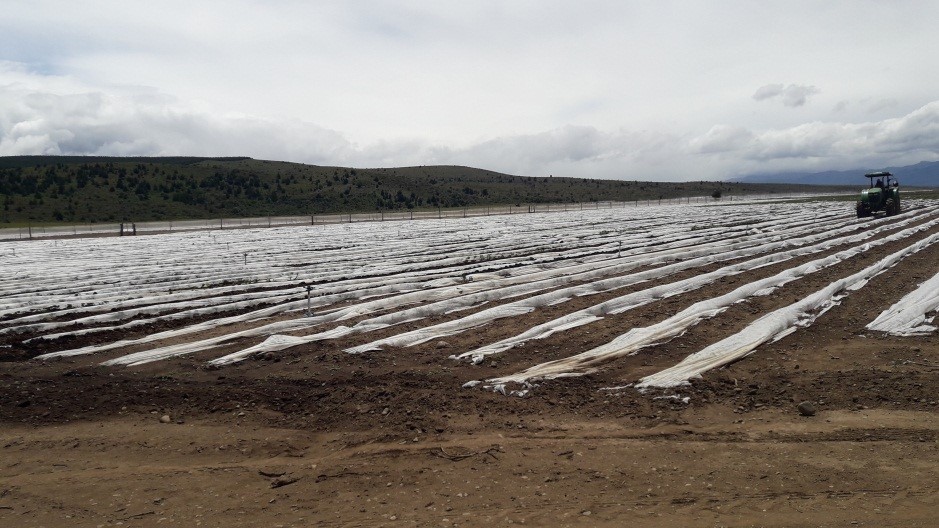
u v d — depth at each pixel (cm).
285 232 4800
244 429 830
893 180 4081
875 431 759
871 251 2341
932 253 2194
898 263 1986
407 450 748
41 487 678
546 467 693
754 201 8869
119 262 2831
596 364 1045
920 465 670
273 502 637
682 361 1044
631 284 1848
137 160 16100
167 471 712
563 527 568
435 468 699
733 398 882
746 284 1686
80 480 693
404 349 1168
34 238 4903
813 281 1719
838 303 1421
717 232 3544
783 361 1032
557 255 2602
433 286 1925
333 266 2528
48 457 754
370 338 1264
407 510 611
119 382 1002
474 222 5441
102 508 630
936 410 809
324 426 835
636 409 852
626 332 1239
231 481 685
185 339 1310
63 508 631
